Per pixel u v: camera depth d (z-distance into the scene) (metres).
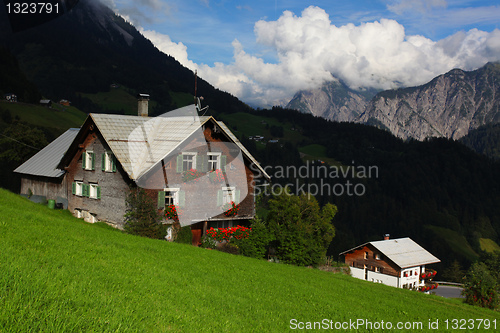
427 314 16.94
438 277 121.75
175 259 16.31
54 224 16.58
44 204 36.44
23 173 39.03
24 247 11.08
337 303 15.20
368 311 15.08
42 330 6.00
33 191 38.88
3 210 16.50
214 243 28.91
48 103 174.38
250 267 19.12
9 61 177.38
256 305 12.13
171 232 28.14
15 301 6.61
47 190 37.31
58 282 8.28
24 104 163.88
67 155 33.84
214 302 11.10
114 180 29.45
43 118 159.88
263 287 15.12
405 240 72.12
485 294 27.03
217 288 13.09
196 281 13.24
